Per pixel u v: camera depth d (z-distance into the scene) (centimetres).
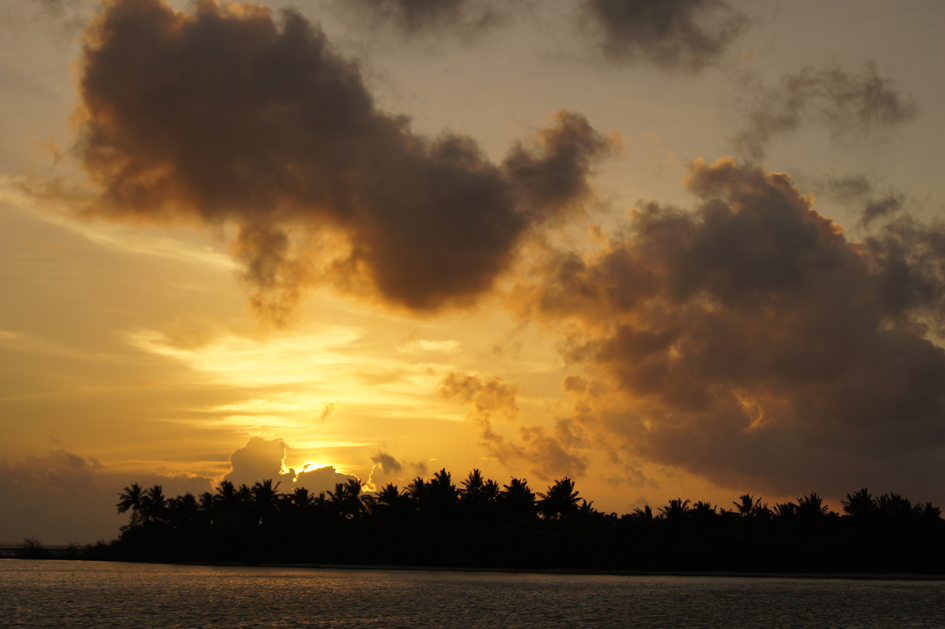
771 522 16250
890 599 9188
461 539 15262
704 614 7425
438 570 14838
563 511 16750
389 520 16312
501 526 15700
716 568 14650
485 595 9019
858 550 14762
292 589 9606
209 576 12294
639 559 14675
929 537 15225
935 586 11731
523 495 16862
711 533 15112
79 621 6325
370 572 13900
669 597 9138
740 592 10012
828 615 7469
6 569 14362
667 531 15675
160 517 19688
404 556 15675
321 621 6506
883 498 16338
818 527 15812
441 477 17212
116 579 11344
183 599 8200
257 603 7850
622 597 9044
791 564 14588
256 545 17075
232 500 19188
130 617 6612
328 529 17062
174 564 17100
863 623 6925
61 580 11056
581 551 14738
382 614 7031
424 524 16000
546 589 10050
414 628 6162
